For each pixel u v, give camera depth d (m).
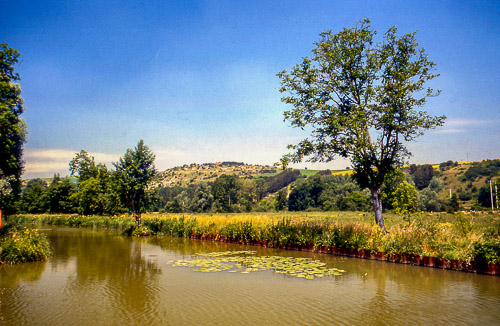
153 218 38.25
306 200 89.19
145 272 13.62
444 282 11.33
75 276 12.92
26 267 14.93
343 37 17.98
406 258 14.99
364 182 18.17
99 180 52.97
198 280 12.05
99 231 39.00
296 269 13.75
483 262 12.59
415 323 7.51
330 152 18.58
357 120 16.62
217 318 7.91
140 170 33.72
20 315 8.23
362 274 12.77
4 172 24.92
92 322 7.68
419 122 16.77
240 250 20.55
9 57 18.56
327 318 7.88
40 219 55.78
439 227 15.66
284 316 8.02
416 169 102.56
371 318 7.84
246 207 91.50
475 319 7.73
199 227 29.42
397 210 38.44
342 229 18.55
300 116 18.62
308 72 18.61
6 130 17.27
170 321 7.71
